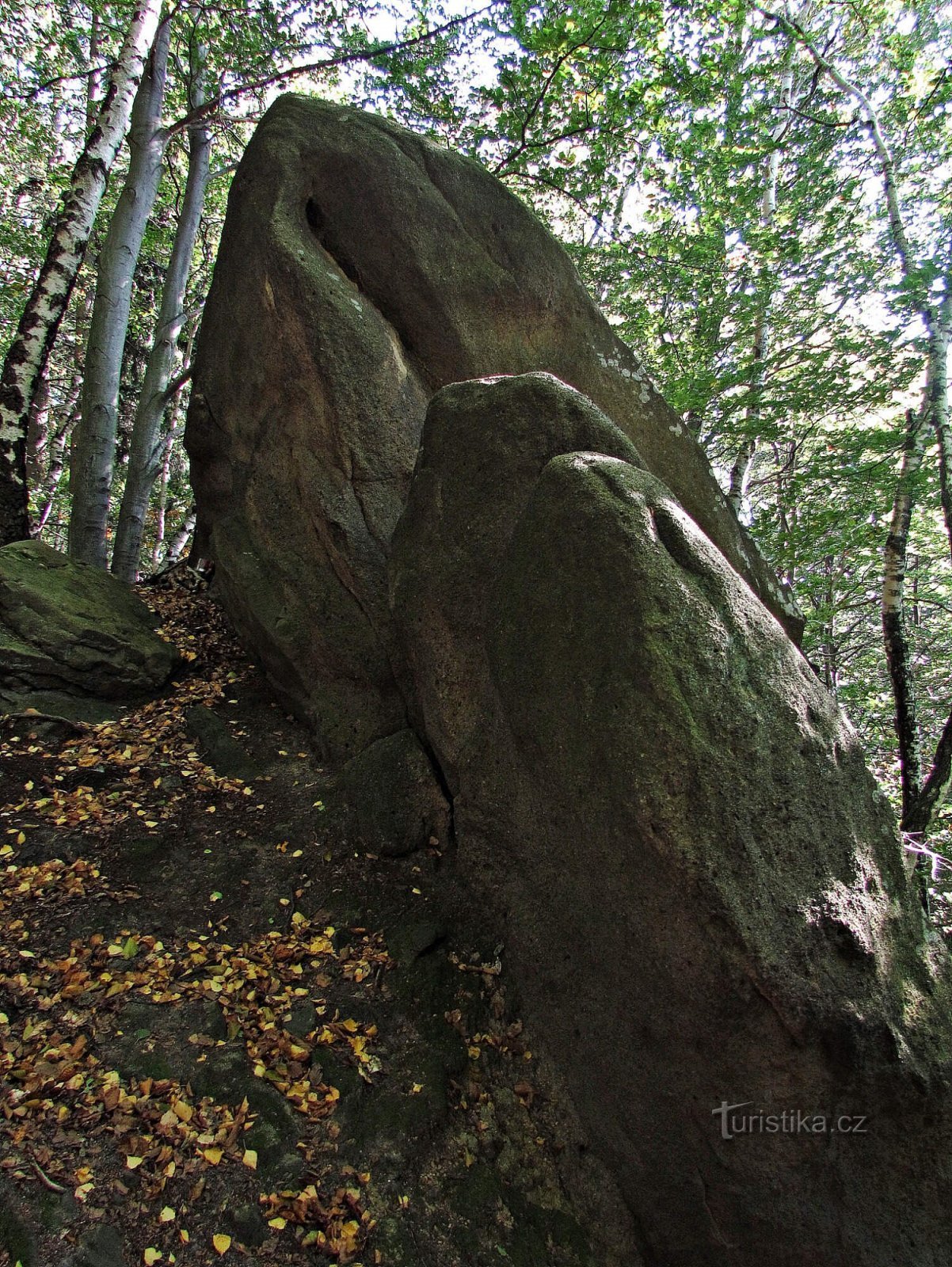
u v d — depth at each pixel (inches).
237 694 236.8
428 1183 117.1
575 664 119.2
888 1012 105.7
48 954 138.0
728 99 399.5
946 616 595.2
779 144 390.0
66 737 203.5
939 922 300.0
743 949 100.3
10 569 228.2
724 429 386.6
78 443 341.1
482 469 151.9
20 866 157.4
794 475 376.8
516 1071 136.1
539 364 227.5
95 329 338.6
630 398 234.1
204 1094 118.4
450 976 146.9
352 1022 135.9
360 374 201.3
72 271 291.6
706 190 402.6
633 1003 117.4
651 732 106.3
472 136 411.2
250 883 163.6
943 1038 109.1
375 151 216.4
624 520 118.3
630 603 112.9
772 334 426.6
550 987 137.4
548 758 126.0
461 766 157.1
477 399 155.3
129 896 154.9
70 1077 115.3
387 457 203.3
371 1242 106.8
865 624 598.5
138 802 182.9
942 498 314.2
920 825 303.7
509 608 134.2
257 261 212.1
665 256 406.3
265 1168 110.7
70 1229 96.7
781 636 121.0
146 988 134.5
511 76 370.9
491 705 148.3
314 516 206.4
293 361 205.3
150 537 829.2
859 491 362.6
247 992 137.2
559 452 146.2
